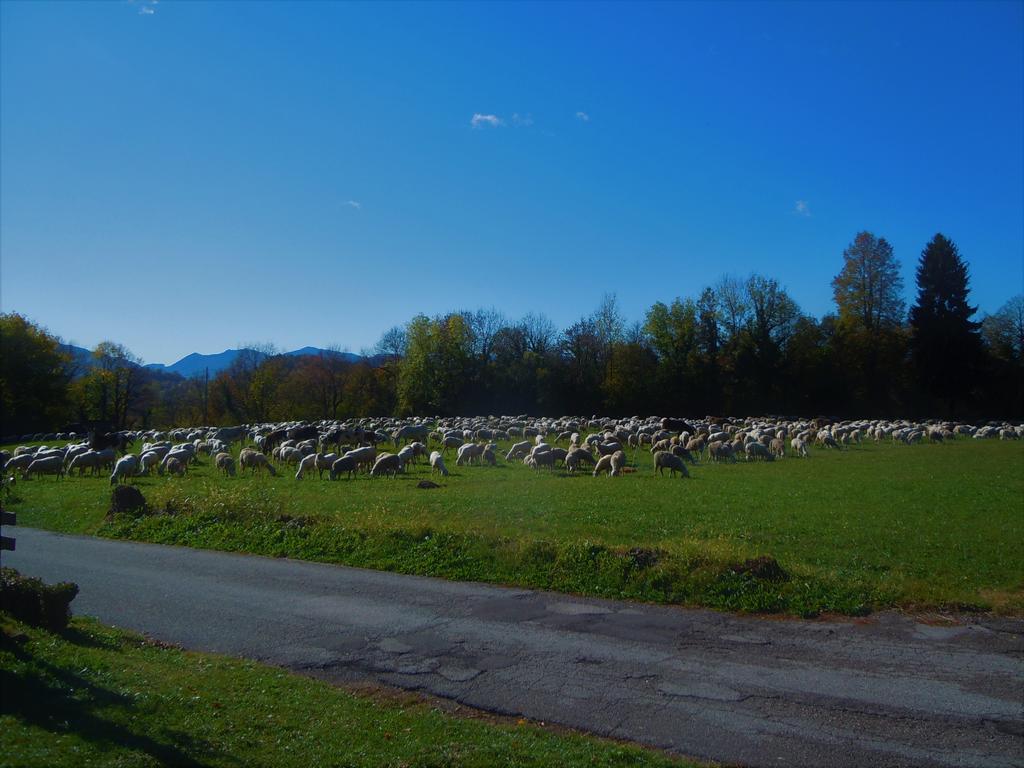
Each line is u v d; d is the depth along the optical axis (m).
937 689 9.70
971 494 27.45
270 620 13.04
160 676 9.61
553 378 103.75
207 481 33.75
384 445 54.78
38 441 73.75
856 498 26.33
